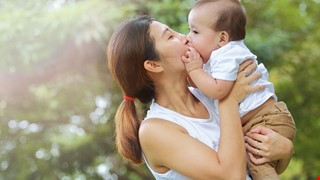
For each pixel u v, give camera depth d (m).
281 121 2.95
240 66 2.91
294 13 7.72
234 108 2.86
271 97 3.00
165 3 6.77
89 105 7.87
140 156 3.05
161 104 3.00
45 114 7.81
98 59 7.00
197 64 2.92
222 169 2.76
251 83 2.93
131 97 3.04
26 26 6.62
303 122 8.45
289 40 7.58
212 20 2.99
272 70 7.69
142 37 2.93
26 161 7.99
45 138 8.00
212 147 2.88
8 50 6.70
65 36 6.53
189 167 2.79
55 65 6.97
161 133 2.87
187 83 3.15
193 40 3.04
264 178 2.88
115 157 8.07
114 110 7.80
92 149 7.99
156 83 3.00
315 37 8.12
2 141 7.93
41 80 7.20
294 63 7.82
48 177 8.05
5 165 8.02
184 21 6.84
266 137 2.89
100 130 7.96
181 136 2.85
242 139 2.82
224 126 2.83
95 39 6.59
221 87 2.84
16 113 7.71
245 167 2.81
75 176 8.17
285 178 9.34
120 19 6.59
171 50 2.94
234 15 2.99
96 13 6.52
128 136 3.03
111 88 7.61
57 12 6.57
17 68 6.84
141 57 2.94
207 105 3.03
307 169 8.99
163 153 2.86
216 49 3.00
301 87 8.17
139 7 6.81
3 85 7.18
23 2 6.84
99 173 8.18
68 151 7.95
